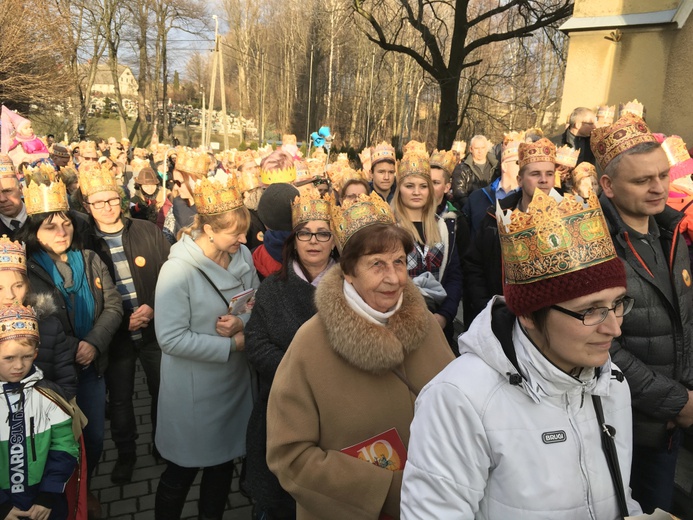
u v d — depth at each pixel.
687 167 2.80
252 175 4.96
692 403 2.04
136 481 3.56
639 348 2.14
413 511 1.29
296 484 1.76
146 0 38.38
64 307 2.97
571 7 14.53
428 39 16.38
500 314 1.35
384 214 1.92
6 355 2.29
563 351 1.22
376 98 39.88
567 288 1.18
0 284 2.48
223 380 2.77
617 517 1.32
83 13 32.38
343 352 1.76
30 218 2.90
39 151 5.12
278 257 3.08
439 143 16.80
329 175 6.59
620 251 2.15
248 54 49.16
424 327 1.87
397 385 1.83
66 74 23.41
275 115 52.53
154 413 3.76
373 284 1.79
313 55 43.44
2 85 20.16
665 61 5.75
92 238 3.49
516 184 4.26
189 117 54.12
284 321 2.30
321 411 1.81
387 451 1.77
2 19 19.11
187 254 2.73
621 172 2.12
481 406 1.26
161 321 2.65
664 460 2.27
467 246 3.92
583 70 6.42
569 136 5.25
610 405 1.35
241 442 2.88
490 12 15.87
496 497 1.27
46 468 2.37
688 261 2.23
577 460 1.26
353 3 17.47
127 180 9.54
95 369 3.10
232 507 3.34
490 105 28.48
